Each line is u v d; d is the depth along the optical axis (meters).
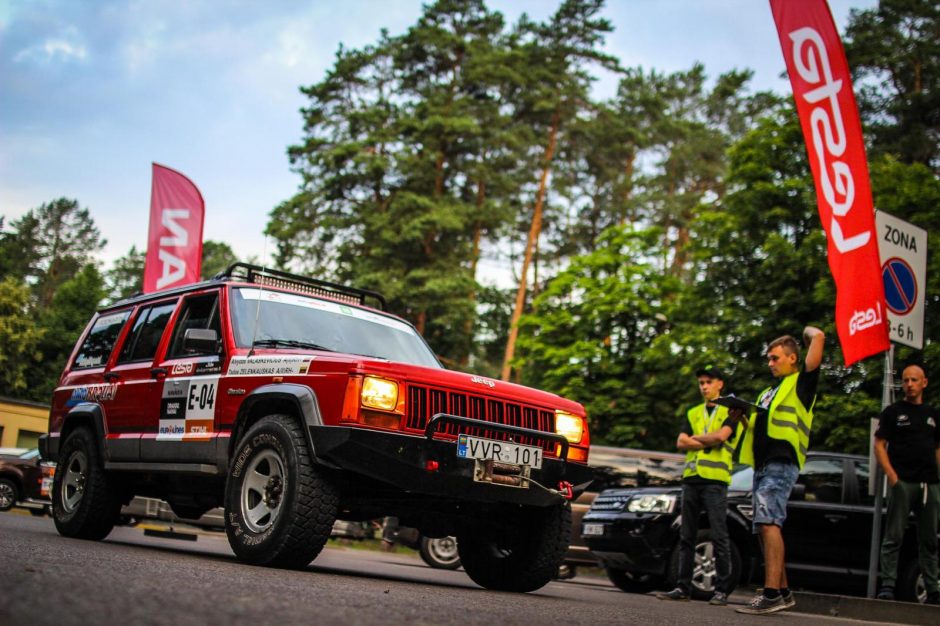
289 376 6.26
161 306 8.19
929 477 8.89
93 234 103.12
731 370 28.00
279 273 8.08
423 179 46.56
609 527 11.73
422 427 6.04
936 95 37.88
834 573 11.70
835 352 25.39
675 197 50.72
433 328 45.59
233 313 7.21
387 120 48.25
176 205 17.62
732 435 9.27
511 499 6.39
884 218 9.62
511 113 49.44
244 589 4.00
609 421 32.81
